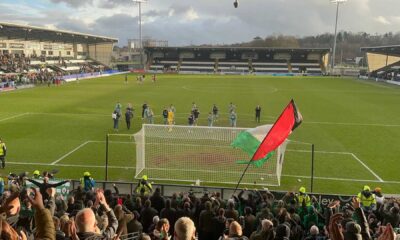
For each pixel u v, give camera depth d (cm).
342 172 1933
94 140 2503
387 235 411
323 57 11625
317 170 1956
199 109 3941
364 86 6762
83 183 1423
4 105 3953
